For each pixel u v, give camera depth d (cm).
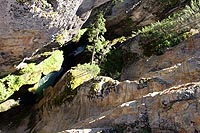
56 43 1488
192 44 1402
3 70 1523
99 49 1702
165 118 835
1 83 1598
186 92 841
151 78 1113
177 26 1557
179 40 1470
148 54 1554
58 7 1123
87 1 1284
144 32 1677
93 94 1248
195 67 1036
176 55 1412
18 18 1116
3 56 1380
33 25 1160
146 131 845
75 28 1446
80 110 1281
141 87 1112
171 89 906
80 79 1444
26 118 1620
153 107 876
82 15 1368
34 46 1329
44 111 1523
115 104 1154
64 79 1510
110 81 1237
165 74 1104
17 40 1252
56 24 1212
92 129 896
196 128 777
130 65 1603
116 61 1688
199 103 801
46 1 1087
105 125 927
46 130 1370
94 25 1708
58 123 1341
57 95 1481
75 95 1359
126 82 1170
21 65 1581
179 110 820
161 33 1574
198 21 1521
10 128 1590
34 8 1080
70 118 1299
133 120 882
